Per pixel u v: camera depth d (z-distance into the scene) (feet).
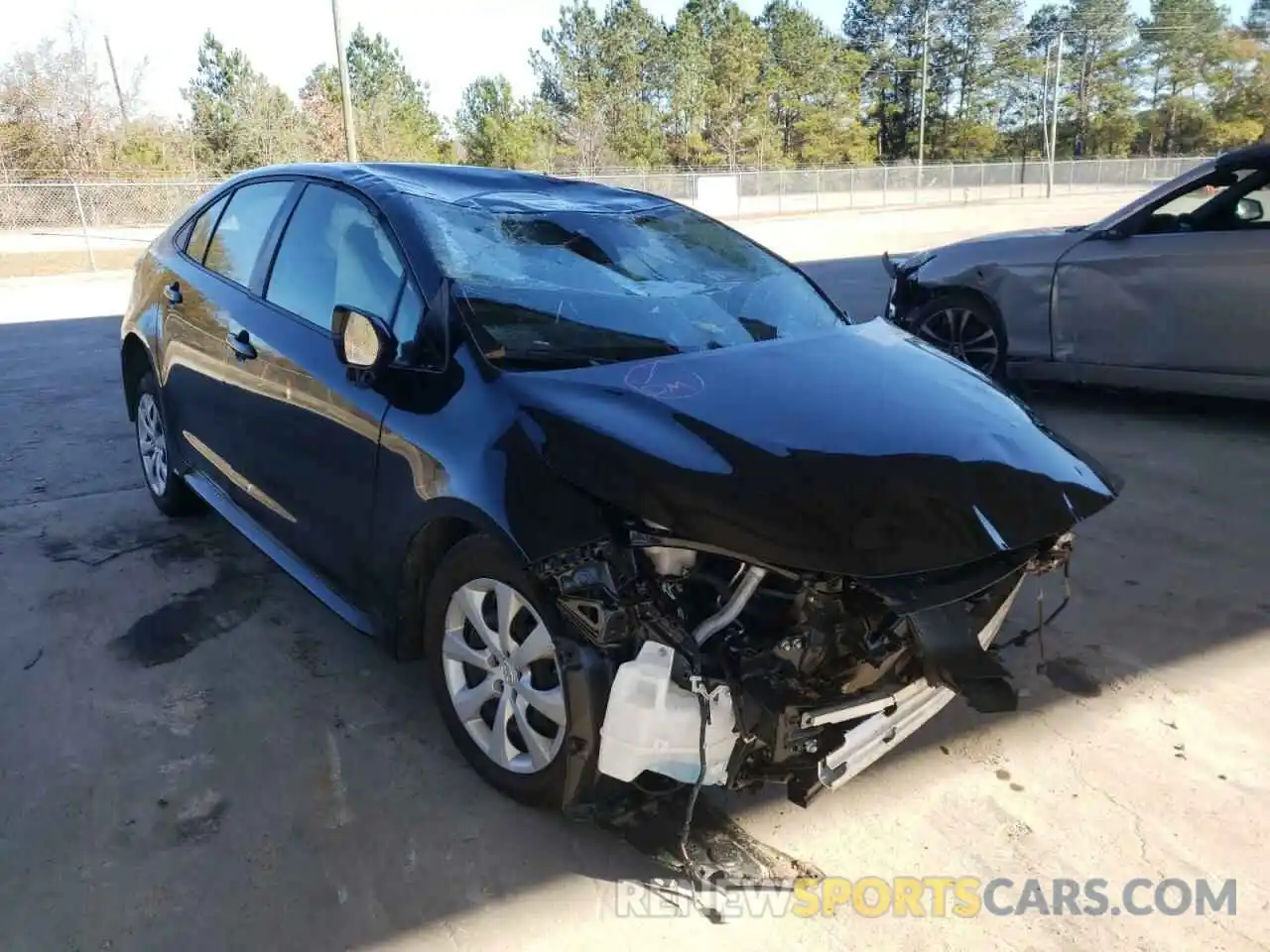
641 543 7.54
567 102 179.83
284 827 8.60
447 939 7.41
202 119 133.80
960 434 8.69
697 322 10.50
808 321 11.46
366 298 10.40
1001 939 7.49
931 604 7.29
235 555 14.44
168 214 86.17
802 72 222.28
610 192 13.14
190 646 11.76
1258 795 9.16
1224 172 19.56
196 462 13.84
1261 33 246.68
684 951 7.32
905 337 11.54
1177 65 249.96
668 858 8.27
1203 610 12.73
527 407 8.39
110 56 126.62
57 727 10.06
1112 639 12.04
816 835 8.59
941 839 8.57
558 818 8.75
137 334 15.16
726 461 7.79
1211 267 19.31
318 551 10.83
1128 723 10.30
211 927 7.49
